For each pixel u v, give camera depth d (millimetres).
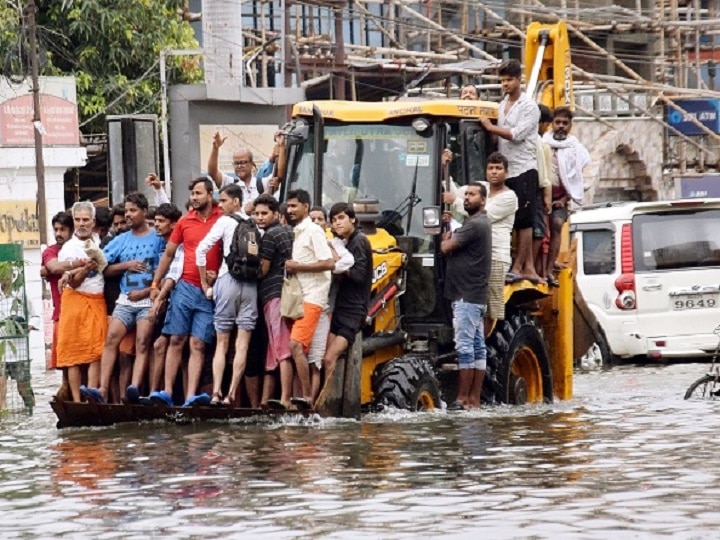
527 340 29469
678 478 19516
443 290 27391
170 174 50406
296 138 27250
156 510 18156
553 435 24047
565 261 30938
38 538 16812
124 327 27125
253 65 61750
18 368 30125
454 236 26953
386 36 65438
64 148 51719
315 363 25750
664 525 16484
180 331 26578
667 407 28531
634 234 41031
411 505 17969
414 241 27406
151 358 27203
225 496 18906
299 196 25750
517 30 64562
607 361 41469
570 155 30156
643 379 36312
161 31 57719
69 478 20891
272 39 58875
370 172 27688
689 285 40562
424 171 27500
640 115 74500
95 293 27391
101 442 24547
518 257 28766
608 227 41312
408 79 59219
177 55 54875
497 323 28828
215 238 26125
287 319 25797
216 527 16984
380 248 26625
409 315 27656
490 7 67812
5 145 50312
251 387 26656
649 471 20141
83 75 55750
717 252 40750
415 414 26406
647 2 78875
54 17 56156
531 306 30344
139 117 42094
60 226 28312
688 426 25078
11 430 26938
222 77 50281
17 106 50594
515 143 28391
